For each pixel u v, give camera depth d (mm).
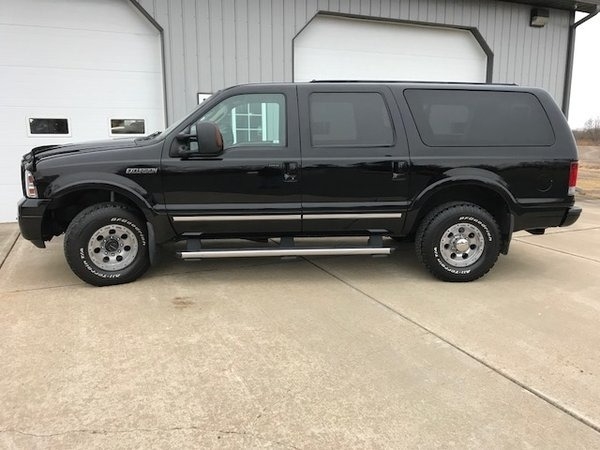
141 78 8555
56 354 3254
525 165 4738
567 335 3629
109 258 4664
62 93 8211
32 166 4430
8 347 3352
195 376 2980
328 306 4191
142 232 4680
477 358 3250
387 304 4250
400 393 2814
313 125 4645
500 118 4816
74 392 2787
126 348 3348
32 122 8141
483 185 4684
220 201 4578
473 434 2441
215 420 2537
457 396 2787
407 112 4723
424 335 3609
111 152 4488
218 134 4289
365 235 4883
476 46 10867
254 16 8711
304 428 2475
